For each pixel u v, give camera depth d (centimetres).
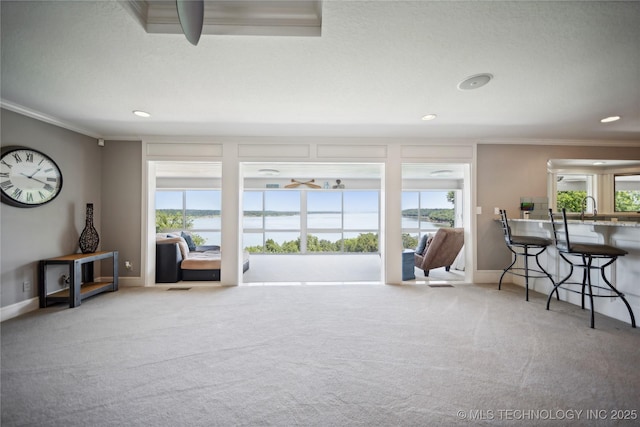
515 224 396
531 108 272
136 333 233
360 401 151
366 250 827
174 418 139
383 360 191
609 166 470
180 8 94
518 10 137
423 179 772
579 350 204
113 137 373
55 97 247
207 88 229
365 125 331
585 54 176
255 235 820
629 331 235
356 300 320
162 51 175
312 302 313
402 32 156
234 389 161
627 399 151
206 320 261
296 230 823
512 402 149
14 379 169
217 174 659
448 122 318
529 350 204
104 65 192
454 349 206
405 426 134
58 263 294
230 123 322
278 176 763
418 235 799
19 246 280
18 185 276
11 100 254
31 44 167
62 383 166
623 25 147
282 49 173
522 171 404
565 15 140
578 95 240
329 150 386
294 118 304
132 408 146
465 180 407
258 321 259
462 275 482
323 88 229
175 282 402
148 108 274
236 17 157
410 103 262
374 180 794
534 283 362
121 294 343
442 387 162
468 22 146
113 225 378
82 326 246
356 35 158
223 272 385
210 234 770
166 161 380
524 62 187
